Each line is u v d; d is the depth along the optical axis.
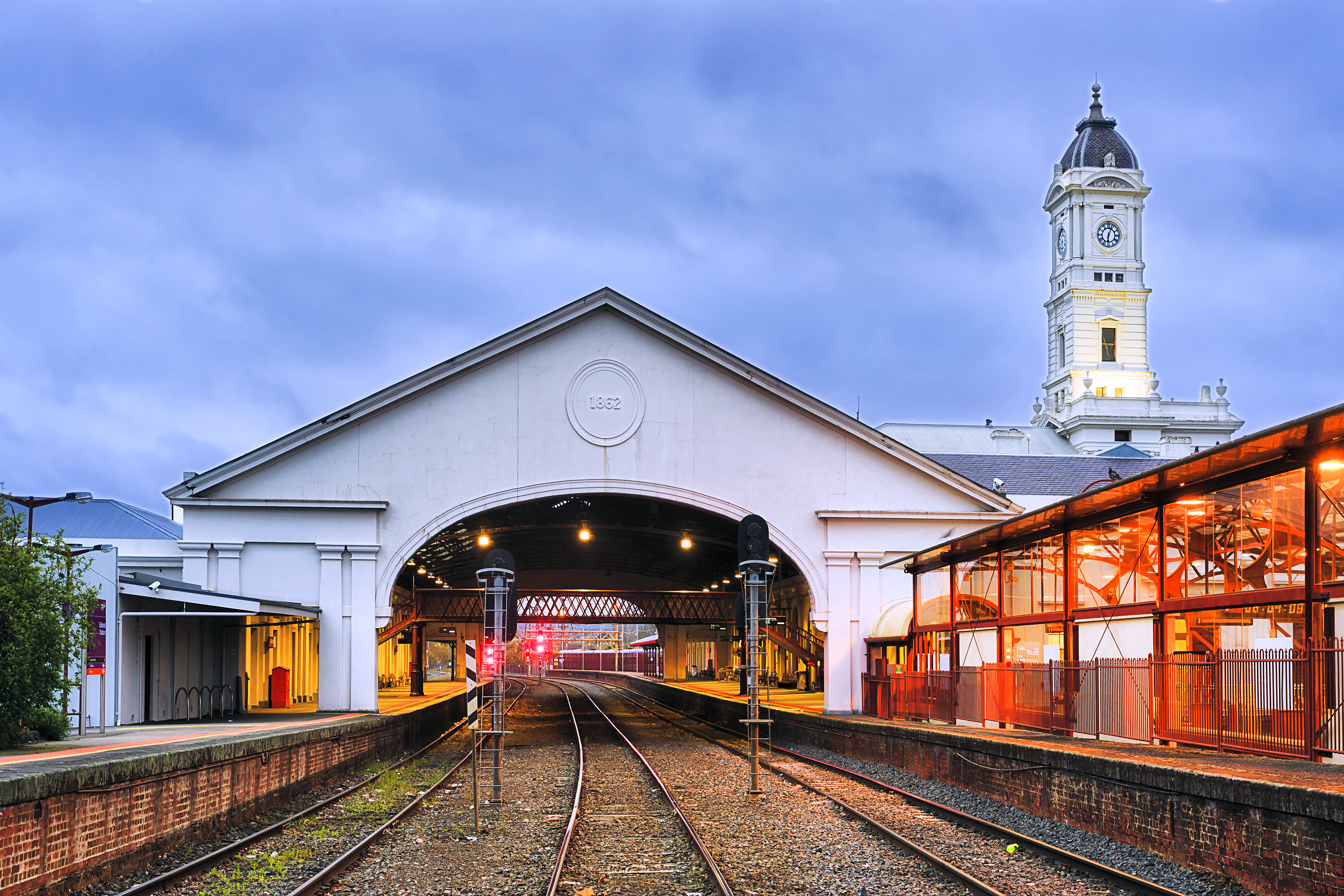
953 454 76.81
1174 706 16.67
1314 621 15.10
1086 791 14.45
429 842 14.88
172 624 29.34
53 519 40.53
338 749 22.48
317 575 33.06
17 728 18.59
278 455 33.12
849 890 11.58
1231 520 18.16
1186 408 97.69
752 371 34.47
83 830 11.51
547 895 11.12
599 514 44.56
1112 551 22.02
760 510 34.50
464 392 33.84
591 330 34.34
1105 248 107.56
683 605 62.69
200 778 14.63
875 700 32.59
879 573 34.88
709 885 11.83
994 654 26.03
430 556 52.22
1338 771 12.46
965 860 12.92
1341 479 16.20
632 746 31.42
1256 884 10.83
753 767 19.75
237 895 11.38
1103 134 109.56
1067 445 95.25
